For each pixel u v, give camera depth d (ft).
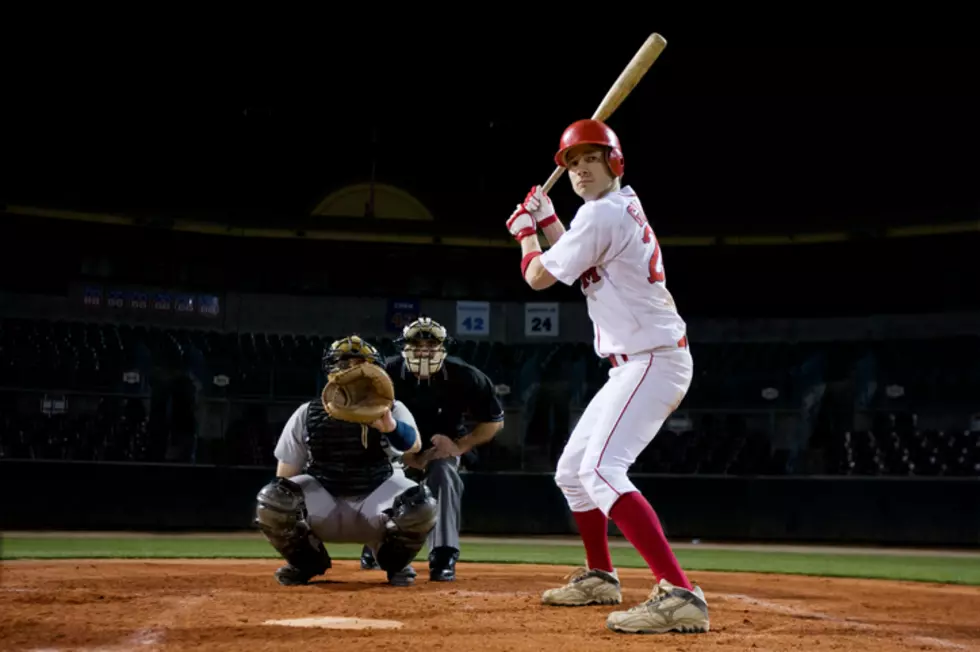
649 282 19.72
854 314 96.02
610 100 20.57
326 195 103.45
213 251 95.40
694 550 66.69
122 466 76.02
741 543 78.23
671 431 94.63
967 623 23.15
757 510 80.74
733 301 98.58
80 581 28.58
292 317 96.78
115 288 91.40
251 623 19.08
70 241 90.17
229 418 92.68
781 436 95.14
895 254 93.71
